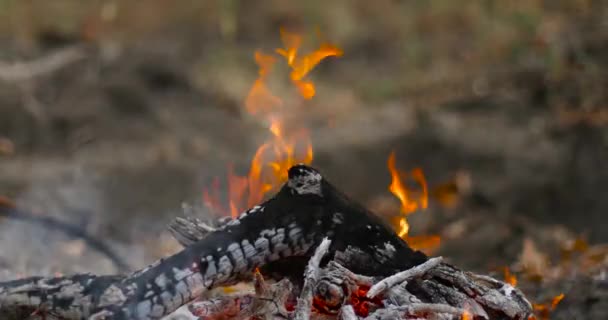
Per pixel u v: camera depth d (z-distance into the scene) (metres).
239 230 2.70
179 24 10.88
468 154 7.75
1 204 5.07
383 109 9.25
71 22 9.75
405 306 2.69
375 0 11.41
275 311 2.71
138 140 8.46
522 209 6.86
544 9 8.99
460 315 2.74
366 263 2.80
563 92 8.17
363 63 10.56
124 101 9.00
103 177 7.27
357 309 2.76
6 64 8.75
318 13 11.22
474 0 10.28
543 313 3.81
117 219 6.03
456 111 8.59
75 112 8.61
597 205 6.86
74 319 2.58
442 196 6.94
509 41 9.24
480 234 5.96
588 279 4.14
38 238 4.82
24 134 8.24
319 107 9.48
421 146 8.08
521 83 8.68
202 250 2.66
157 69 9.55
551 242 5.87
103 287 2.59
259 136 8.79
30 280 2.63
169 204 6.50
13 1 9.64
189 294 2.63
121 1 10.67
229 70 9.77
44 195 6.57
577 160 7.27
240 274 2.74
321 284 2.66
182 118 8.97
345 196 2.83
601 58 8.17
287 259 2.86
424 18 10.74
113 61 9.38
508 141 7.78
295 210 2.75
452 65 9.72
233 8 11.05
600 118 7.76
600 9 8.61
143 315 2.58
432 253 5.60
